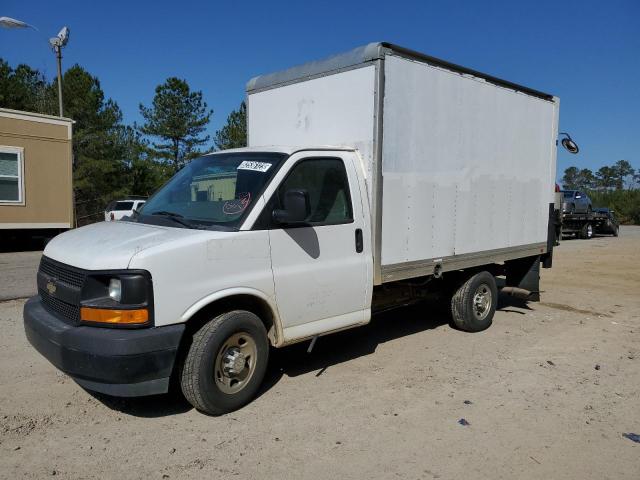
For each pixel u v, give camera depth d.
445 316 7.89
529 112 7.59
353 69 5.32
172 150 37.28
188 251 3.94
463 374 5.35
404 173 5.52
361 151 5.29
